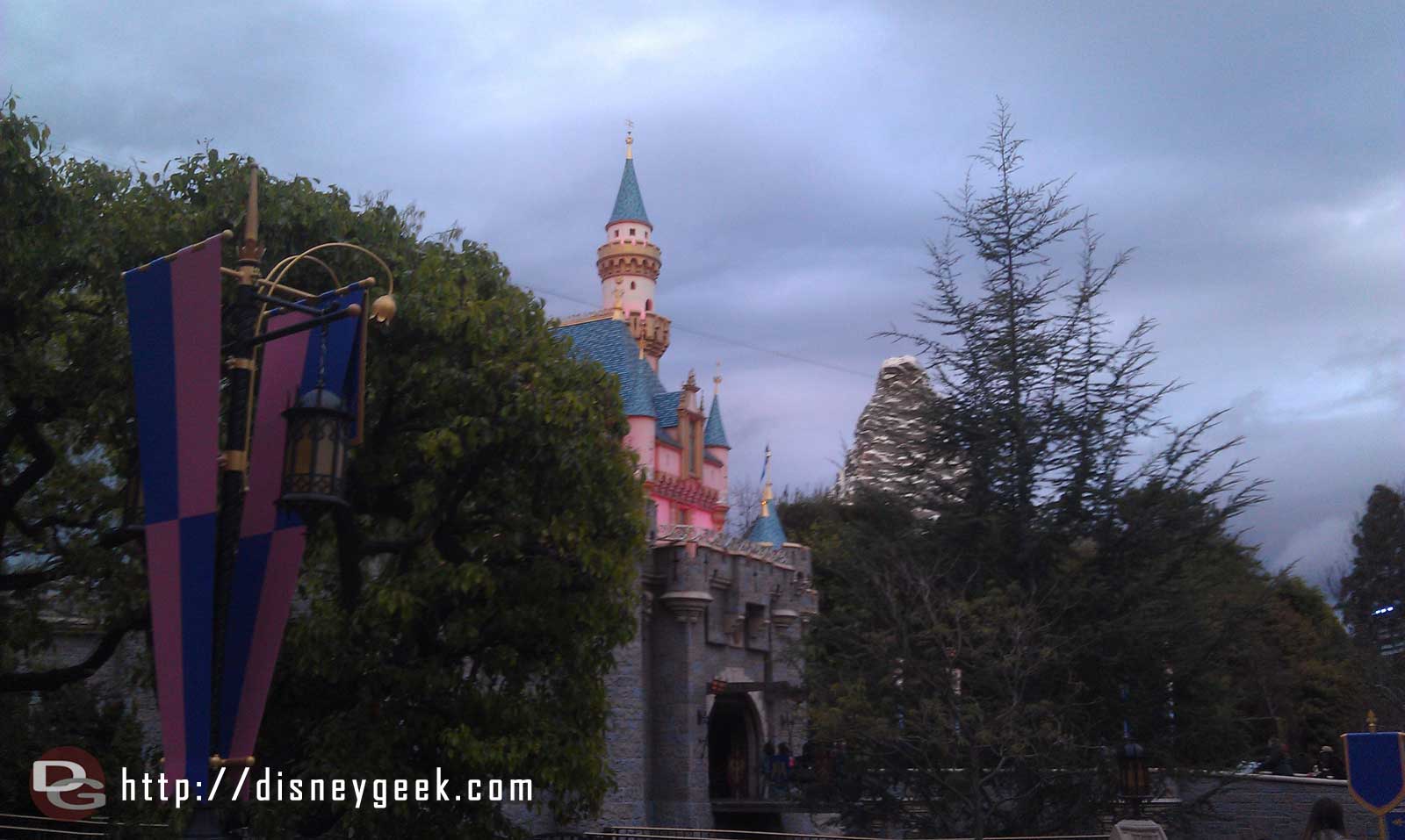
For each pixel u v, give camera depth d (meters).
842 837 18.80
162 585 10.49
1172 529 25.31
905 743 23.59
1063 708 23.42
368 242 18.67
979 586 25.56
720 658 42.78
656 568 41.41
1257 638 29.14
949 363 27.61
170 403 10.78
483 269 19.97
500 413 17.59
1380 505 57.19
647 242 86.12
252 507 11.57
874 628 24.81
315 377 11.64
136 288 11.11
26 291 16.11
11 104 15.84
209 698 10.09
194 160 18.72
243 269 10.80
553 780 17.67
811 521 63.72
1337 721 43.28
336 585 19.92
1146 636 24.30
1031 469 26.34
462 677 18.89
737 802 39.47
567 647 18.80
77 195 17.25
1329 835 11.70
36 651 18.05
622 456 19.56
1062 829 23.95
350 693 17.84
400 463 18.02
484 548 18.27
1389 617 54.50
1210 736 24.55
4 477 19.14
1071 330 26.97
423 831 17.38
